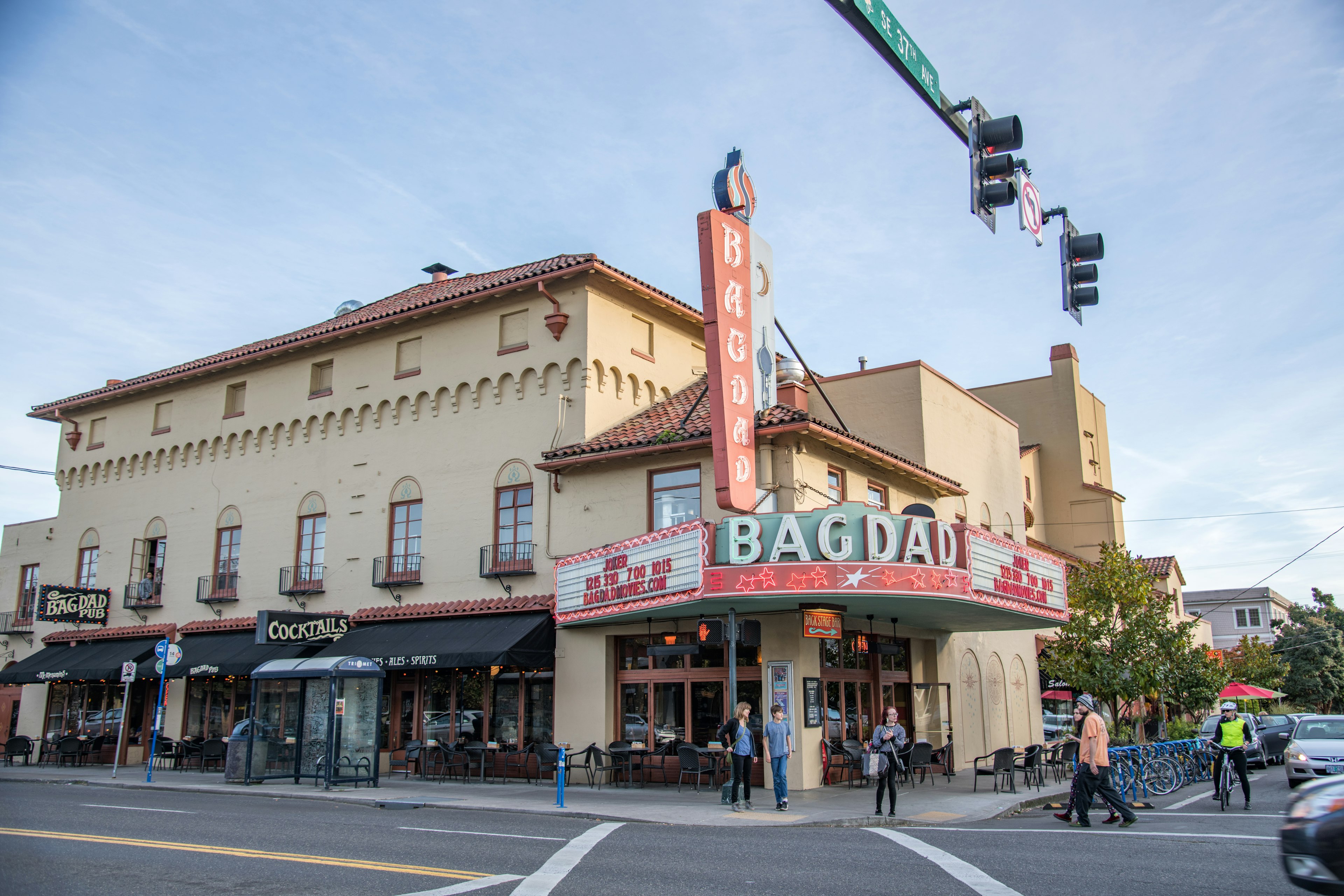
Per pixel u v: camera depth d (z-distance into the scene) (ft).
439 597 78.69
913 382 87.92
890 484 79.82
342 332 88.22
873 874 33.04
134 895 28.78
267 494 92.43
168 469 101.45
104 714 100.17
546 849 38.63
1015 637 100.01
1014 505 105.91
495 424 79.51
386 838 41.63
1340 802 23.93
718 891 29.96
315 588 85.92
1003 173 32.04
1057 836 43.27
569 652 71.31
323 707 70.85
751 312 65.92
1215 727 93.04
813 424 64.59
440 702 77.46
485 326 81.87
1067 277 37.88
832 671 67.92
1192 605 241.76
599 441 73.15
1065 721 112.16
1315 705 201.57
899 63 27.68
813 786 62.34
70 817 48.62
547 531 74.54
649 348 83.46
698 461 68.44
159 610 97.81
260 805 56.80
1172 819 50.49
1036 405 138.21
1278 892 30.04
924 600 56.65
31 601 111.14
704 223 63.21
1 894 28.63
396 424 85.35
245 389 97.19
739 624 57.21
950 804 55.42
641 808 53.72
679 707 67.26
